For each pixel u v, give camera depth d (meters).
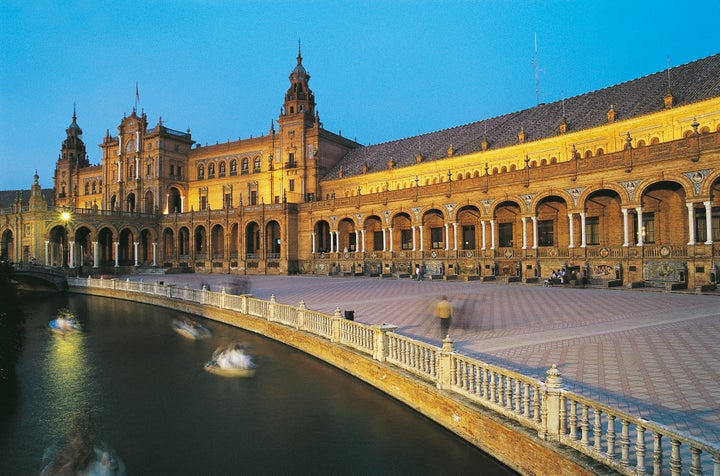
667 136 36.28
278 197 70.50
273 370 16.39
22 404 13.90
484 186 42.62
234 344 20.77
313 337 18.00
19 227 62.22
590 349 13.37
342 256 55.88
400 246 53.88
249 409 12.88
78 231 68.94
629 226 33.72
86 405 13.71
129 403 13.76
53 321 29.22
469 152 50.78
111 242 80.00
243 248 64.62
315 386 14.48
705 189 29.23
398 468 9.21
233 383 15.20
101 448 10.75
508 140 48.50
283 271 60.44
